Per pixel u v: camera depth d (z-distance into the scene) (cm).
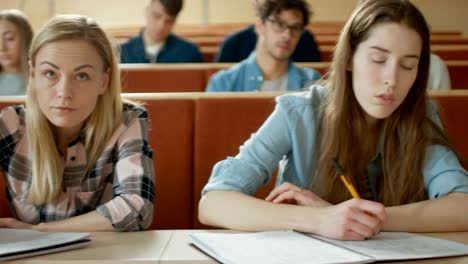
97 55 130
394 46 119
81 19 132
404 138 135
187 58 375
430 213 119
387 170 137
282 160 147
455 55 396
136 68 291
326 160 136
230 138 184
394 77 120
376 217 109
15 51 267
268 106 185
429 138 136
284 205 117
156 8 366
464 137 185
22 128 141
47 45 126
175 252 99
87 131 139
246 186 132
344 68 132
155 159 183
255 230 115
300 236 107
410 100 135
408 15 121
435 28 780
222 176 131
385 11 121
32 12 780
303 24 259
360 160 138
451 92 190
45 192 137
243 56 370
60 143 140
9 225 123
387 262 93
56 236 106
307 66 285
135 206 129
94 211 126
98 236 111
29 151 140
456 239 113
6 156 141
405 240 106
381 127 138
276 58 259
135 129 141
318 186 138
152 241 107
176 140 184
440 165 133
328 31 614
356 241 105
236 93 190
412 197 137
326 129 136
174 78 292
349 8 783
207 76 293
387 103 122
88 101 128
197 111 185
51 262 94
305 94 144
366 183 140
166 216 183
